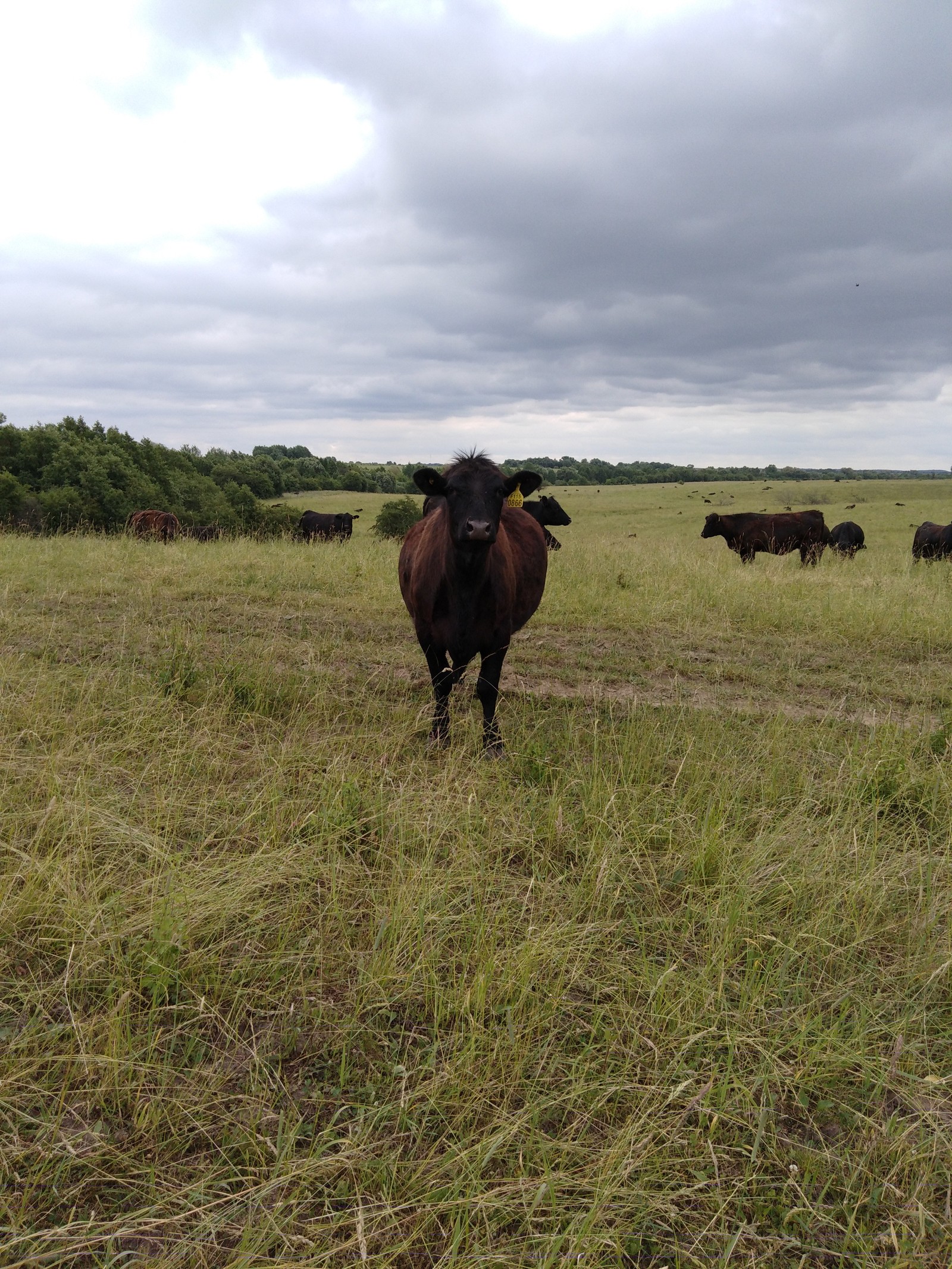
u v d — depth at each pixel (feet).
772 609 33.68
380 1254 6.20
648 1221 6.88
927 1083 8.34
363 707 19.66
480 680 17.81
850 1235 6.75
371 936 10.33
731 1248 6.41
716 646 28.81
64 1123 7.46
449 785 14.32
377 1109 7.67
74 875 10.67
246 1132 7.43
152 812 12.85
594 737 17.69
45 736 15.74
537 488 17.72
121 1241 6.50
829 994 9.54
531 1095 7.97
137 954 9.32
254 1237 6.45
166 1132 7.47
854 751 16.87
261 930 10.29
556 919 10.64
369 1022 8.94
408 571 19.22
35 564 38.24
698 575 42.24
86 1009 8.86
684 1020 8.96
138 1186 6.90
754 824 13.93
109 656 22.59
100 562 39.75
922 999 9.52
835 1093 8.41
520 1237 6.67
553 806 13.57
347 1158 7.09
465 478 16.29
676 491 309.01
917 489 287.89
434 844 12.22
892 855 12.82
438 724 17.70
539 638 29.09
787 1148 7.72
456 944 10.23
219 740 16.14
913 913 11.24
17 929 9.77
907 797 15.07
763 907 11.42
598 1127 7.84
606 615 32.96
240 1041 8.63
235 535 75.41
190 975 9.29
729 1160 7.55
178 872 10.89
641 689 23.38
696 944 10.53
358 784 13.97
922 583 42.37
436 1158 7.23
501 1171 7.31
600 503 250.16
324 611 31.65
